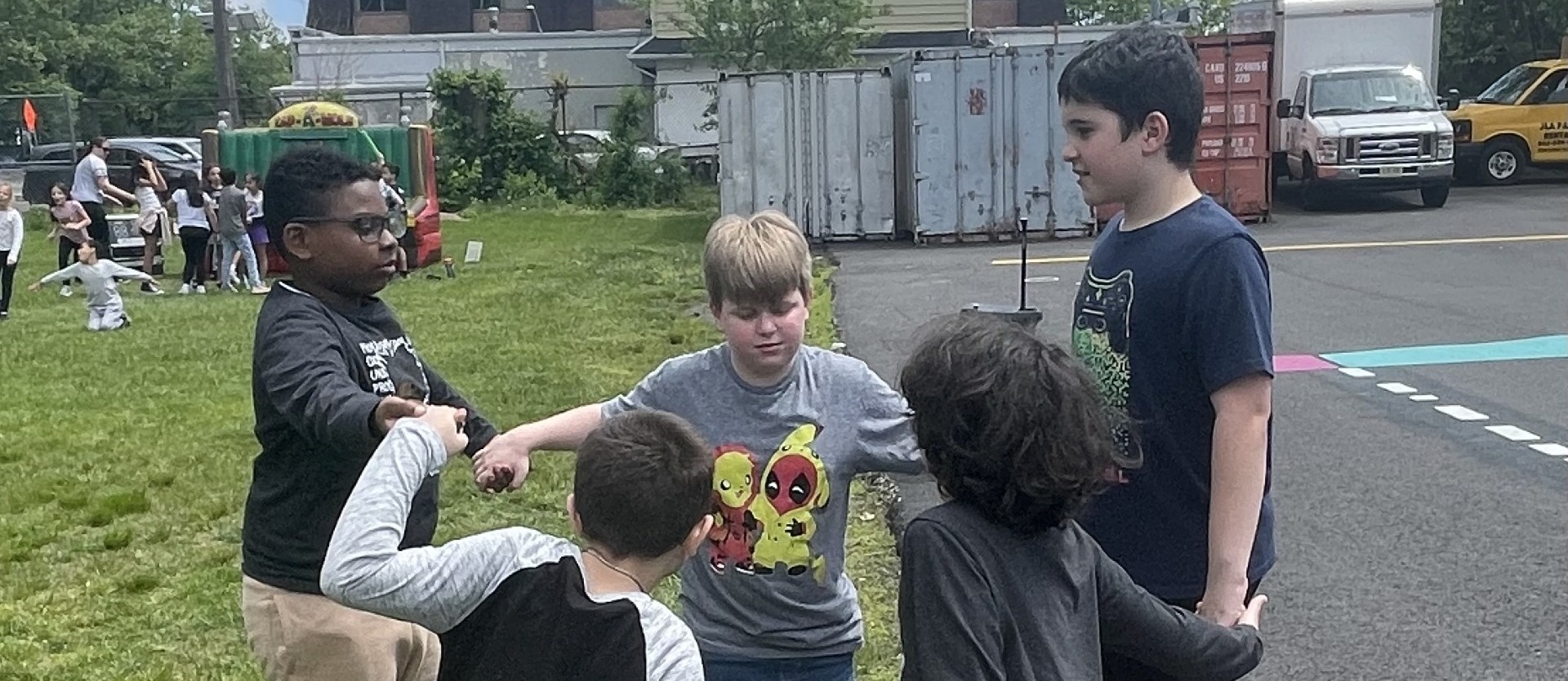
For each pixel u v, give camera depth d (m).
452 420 2.57
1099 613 2.38
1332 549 5.64
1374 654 4.61
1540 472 6.68
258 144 18.20
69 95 31.56
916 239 18.19
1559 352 9.61
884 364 9.68
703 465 2.39
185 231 15.79
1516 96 23.36
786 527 2.94
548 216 24.83
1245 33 19.86
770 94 18.39
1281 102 21.44
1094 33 31.05
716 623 2.99
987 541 2.24
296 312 2.96
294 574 3.01
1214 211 2.74
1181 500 2.78
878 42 30.38
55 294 15.74
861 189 18.53
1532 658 4.54
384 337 3.12
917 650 2.20
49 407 9.14
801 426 2.96
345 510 2.38
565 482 6.91
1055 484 2.20
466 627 2.35
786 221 2.94
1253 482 2.63
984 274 14.59
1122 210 2.92
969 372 2.21
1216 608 2.64
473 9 40.34
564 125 28.38
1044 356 2.25
